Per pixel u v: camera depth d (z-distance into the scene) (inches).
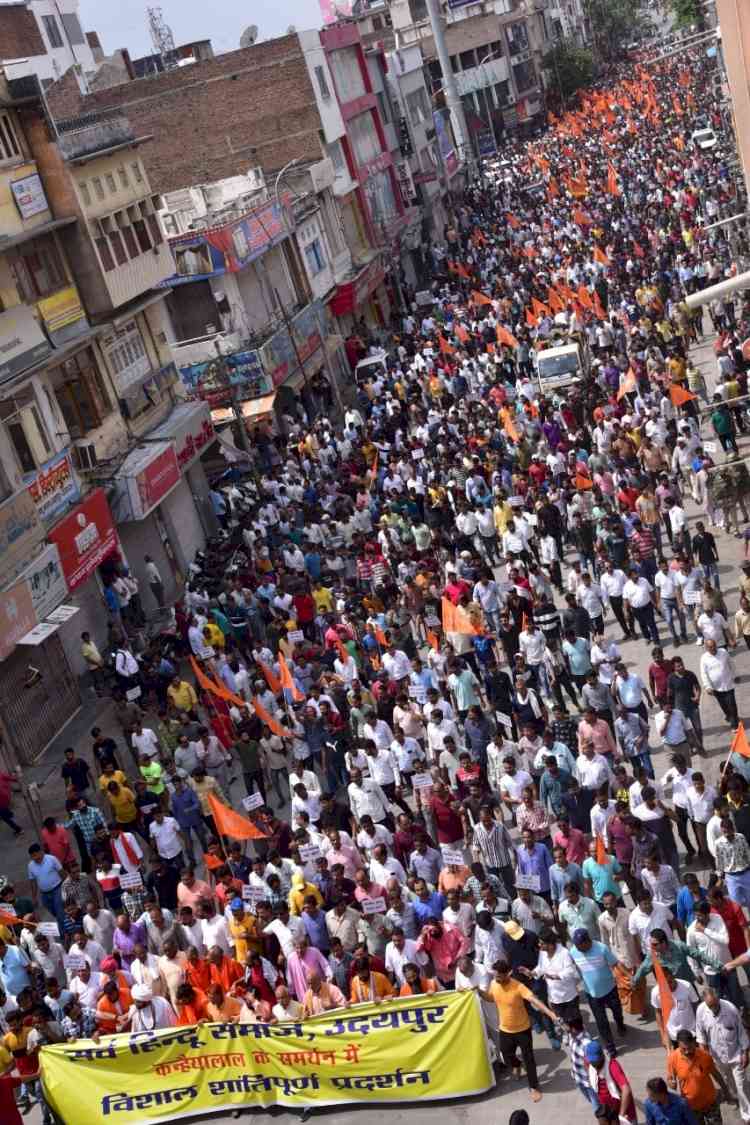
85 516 1438.2
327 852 784.3
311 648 1099.9
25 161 1558.8
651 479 1349.7
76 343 1528.1
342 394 2516.0
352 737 964.0
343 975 694.5
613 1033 657.6
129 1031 700.0
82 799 956.6
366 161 3218.5
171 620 1544.0
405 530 1421.0
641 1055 634.8
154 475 1611.7
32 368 1432.1
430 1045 649.0
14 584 1243.8
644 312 2054.6
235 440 2086.6
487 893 674.2
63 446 1502.2
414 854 761.0
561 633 1050.7
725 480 629.6
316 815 847.7
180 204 2613.2
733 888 676.7
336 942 700.7
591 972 628.4
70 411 1565.0
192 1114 682.8
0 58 2642.7
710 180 2859.3
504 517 1306.6
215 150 2861.7
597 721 831.7
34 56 2812.5
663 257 2244.1
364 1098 661.3
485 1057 645.3
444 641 1117.1
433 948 681.6
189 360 2116.1
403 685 981.8
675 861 747.4
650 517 1216.2
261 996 696.4
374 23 5659.5
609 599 1109.1
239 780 1090.7
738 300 1868.8
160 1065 680.4
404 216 3457.2
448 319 2484.0
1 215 1477.6
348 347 2719.0
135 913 837.2
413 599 1209.4
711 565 1118.4
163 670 1248.2
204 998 700.7
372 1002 652.1
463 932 677.9
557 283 2313.0
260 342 2167.8
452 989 684.7
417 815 897.5
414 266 3590.1
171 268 1875.0
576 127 4608.8
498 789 843.4
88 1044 683.4
